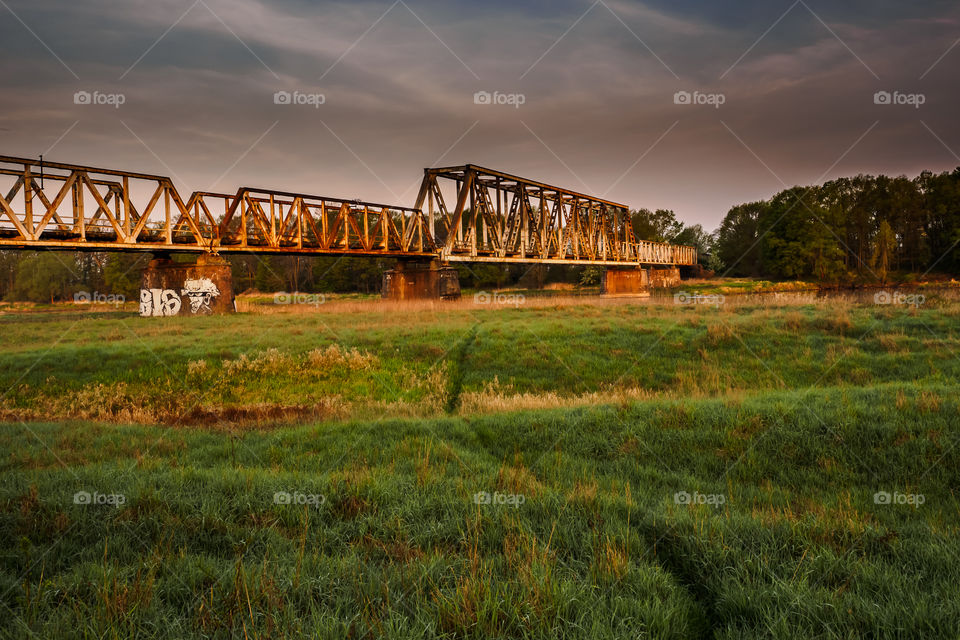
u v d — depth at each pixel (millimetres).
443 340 20422
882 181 90875
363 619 3268
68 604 3527
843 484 6812
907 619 3262
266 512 5391
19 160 22875
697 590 4020
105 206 25938
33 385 16016
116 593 3436
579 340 19391
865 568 3984
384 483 6234
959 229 77312
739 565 4098
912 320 18391
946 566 4031
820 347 16578
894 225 84938
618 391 14406
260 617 3375
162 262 31188
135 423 12508
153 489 5754
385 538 4824
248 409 14266
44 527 4836
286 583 3783
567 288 82188
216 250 30547
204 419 13070
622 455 8242
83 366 17172
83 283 79062
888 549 4406
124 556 4336
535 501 5711
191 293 30250
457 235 41969
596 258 62562
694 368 16078
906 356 14789
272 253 33438
